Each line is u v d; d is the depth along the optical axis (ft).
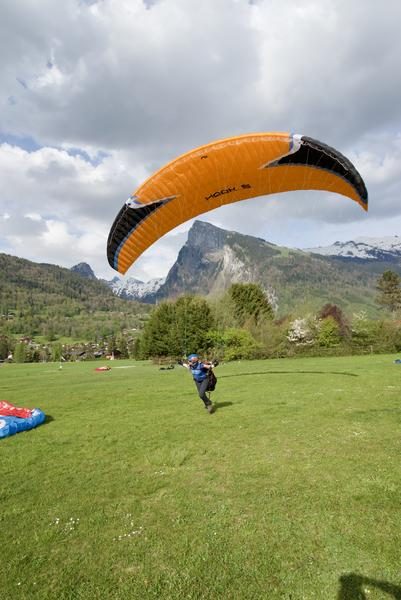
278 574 11.85
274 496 16.87
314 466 20.03
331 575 11.68
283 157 34.37
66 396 51.60
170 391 51.11
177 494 17.62
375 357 114.32
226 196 40.24
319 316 189.06
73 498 17.75
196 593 11.23
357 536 13.50
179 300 182.19
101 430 30.42
